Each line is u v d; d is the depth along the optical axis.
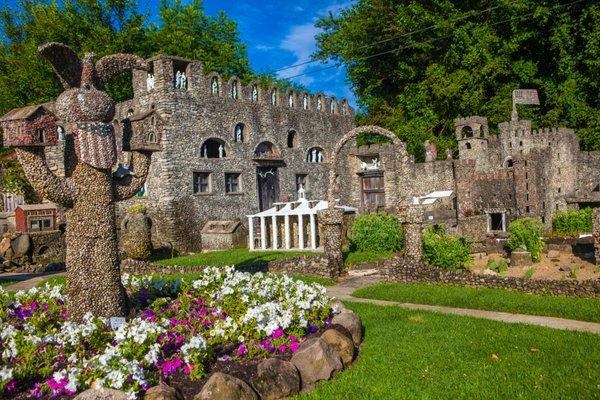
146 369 7.50
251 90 34.12
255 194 33.78
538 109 41.53
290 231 27.06
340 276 18.77
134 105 30.69
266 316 9.16
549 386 7.53
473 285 15.03
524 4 39.84
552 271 16.33
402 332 10.75
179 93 29.91
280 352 8.60
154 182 29.56
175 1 52.16
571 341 9.63
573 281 13.30
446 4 42.94
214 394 6.83
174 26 49.31
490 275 14.81
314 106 38.72
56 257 28.95
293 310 9.68
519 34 41.00
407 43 44.91
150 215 29.70
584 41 38.72
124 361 6.93
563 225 27.31
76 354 7.77
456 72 41.50
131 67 10.65
